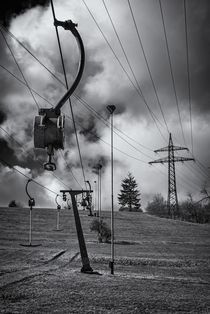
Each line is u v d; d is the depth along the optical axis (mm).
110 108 25922
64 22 4117
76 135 13945
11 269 21906
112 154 25625
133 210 174500
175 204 92312
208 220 114562
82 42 4141
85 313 10891
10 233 55406
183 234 70188
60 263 27766
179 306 12930
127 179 178000
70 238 52906
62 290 14781
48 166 4223
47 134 4105
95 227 51281
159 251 42219
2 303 11812
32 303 12047
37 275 19328
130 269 27688
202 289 18750
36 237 51656
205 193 91812
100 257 32656
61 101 4141
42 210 100500
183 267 30875
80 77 4086
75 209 24062
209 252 44188
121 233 65938
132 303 12867
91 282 17719
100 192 58719
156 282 20438
